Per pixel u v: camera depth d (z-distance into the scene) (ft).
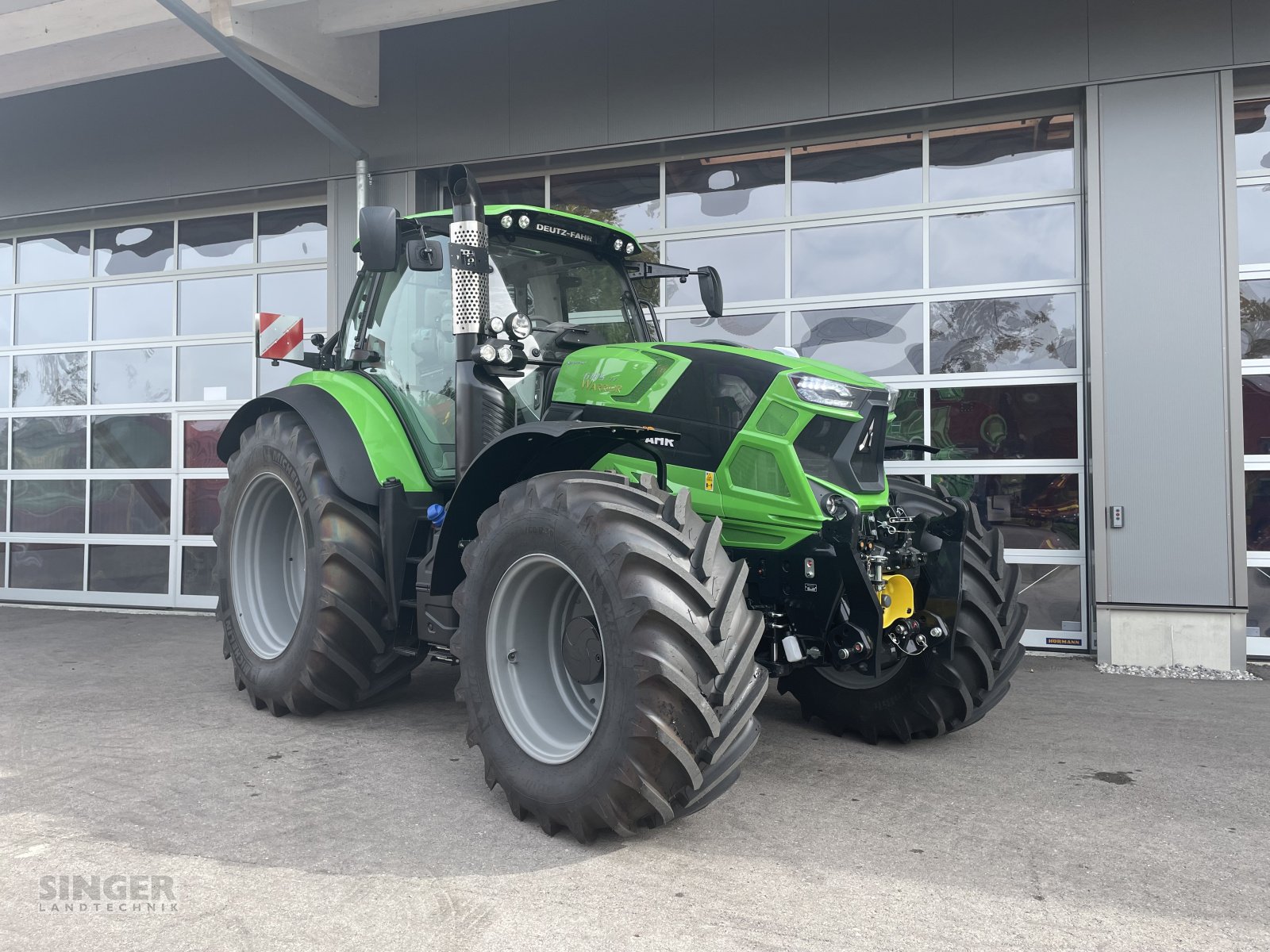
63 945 6.38
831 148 20.04
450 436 12.11
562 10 20.74
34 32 20.49
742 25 19.54
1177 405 17.01
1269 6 16.67
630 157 21.07
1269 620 17.31
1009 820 9.01
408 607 12.01
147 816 8.89
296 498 12.57
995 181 19.03
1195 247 17.02
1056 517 18.40
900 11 18.61
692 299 20.84
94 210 25.17
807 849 8.22
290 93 19.24
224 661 17.15
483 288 11.03
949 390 19.12
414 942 6.44
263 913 6.86
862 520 9.55
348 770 10.41
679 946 6.38
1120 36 17.43
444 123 21.61
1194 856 8.14
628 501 8.52
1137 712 13.62
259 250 24.48
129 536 25.20
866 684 11.94
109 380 25.79
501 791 9.72
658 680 7.67
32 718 12.73
